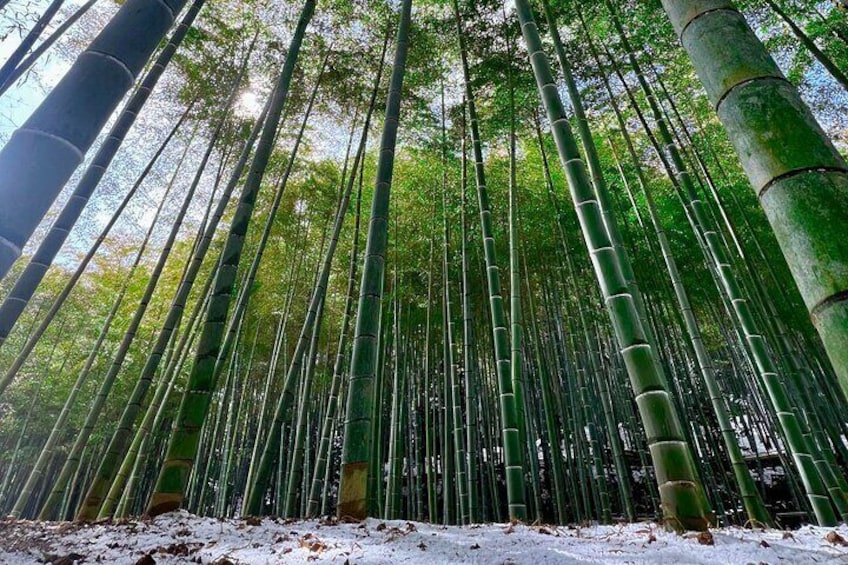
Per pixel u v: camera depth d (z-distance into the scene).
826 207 1.05
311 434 10.88
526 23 3.43
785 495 8.64
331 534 2.73
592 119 8.44
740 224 8.80
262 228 9.21
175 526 3.05
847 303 0.96
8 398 11.36
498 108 7.45
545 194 8.70
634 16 6.28
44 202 1.31
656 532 2.53
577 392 8.94
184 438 3.51
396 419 7.79
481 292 9.70
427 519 9.12
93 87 1.46
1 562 2.42
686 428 7.30
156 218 7.95
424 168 8.80
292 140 8.91
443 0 6.82
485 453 8.88
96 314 11.29
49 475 13.27
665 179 9.20
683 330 8.31
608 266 2.78
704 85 1.40
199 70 7.25
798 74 6.99
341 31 7.31
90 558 2.43
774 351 7.70
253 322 10.86
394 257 8.92
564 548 2.30
